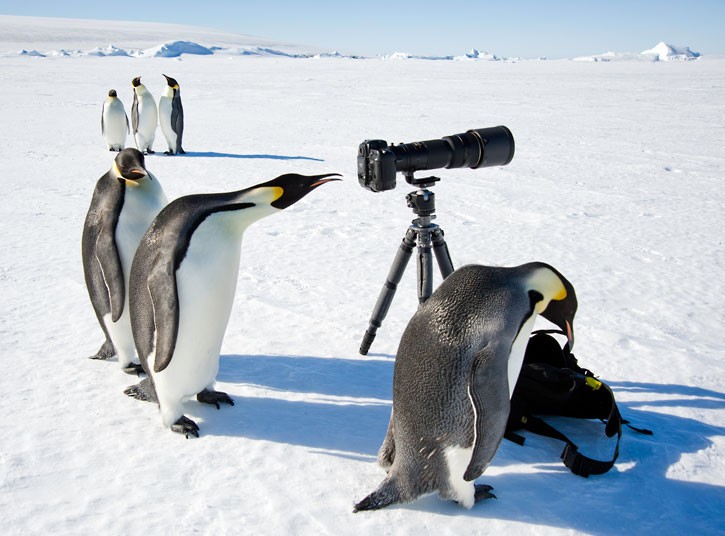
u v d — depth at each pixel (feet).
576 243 19.80
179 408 8.80
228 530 6.73
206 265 8.18
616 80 118.73
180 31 612.29
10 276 15.47
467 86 100.12
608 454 8.45
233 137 45.24
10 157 34.83
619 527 7.00
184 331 8.25
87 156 36.14
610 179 30.50
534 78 127.03
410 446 6.89
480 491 7.41
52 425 8.84
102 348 10.96
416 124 51.06
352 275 16.29
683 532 6.95
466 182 29.91
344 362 11.19
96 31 511.40
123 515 6.94
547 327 13.09
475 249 18.89
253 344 11.87
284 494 7.38
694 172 32.17
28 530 6.66
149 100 39.47
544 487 7.69
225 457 8.14
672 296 15.21
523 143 41.63
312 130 48.19
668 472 8.06
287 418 9.20
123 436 8.63
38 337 11.94
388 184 8.35
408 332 7.07
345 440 8.64
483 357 6.29
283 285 15.35
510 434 8.80
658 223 22.41
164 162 34.50
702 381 10.71
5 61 188.44
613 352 11.87
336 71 155.02
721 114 58.49
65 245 18.35
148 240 8.55
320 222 22.27
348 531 6.77
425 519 7.03
